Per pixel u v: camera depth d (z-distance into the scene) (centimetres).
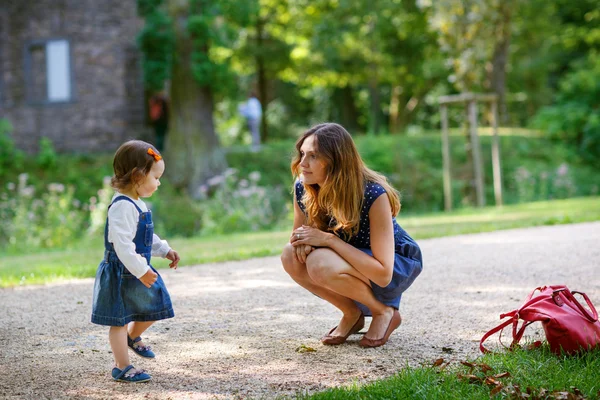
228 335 425
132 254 325
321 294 399
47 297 571
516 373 322
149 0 1655
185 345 404
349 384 327
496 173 1577
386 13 2392
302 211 403
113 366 368
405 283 392
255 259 771
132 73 1856
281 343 404
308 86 3206
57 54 1855
